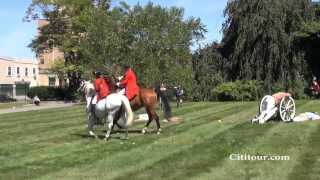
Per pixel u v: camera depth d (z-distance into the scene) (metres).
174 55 49.53
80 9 72.25
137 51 47.59
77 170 14.17
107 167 14.48
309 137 19.58
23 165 15.23
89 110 21.69
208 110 36.50
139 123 26.89
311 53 53.12
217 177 12.84
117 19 50.84
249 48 52.59
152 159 15.58
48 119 33.53
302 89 51.25
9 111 46.56
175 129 23.72
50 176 13.47
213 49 55.00
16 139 21.92
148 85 45.72
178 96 44.19
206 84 53.66
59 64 72.44
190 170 13.78
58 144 19.78
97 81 20.91
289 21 52.50
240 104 43.31
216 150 16.98
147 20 49.16
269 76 51.97
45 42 75.56
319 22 52.59
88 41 50.94
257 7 52.06
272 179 12.48
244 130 22.50
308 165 14.07
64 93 79.50
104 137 21.58
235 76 54.22
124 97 20.62
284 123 24.95
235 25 53.88
